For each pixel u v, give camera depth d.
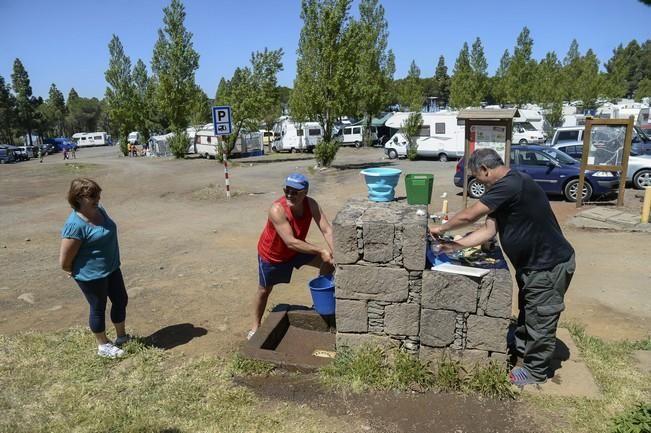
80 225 4.02
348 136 45.09
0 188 20.02
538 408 3.46
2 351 4.54
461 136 27.42
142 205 14.52
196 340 4.78
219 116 13.88
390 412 3.47
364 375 3.79
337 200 14.23
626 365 4.09
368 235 3.74
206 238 9.66
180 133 37.50
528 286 3.57
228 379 3.96
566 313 5.45
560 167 13.02
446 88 89.69
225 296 6.11
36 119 78.69
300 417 3.46
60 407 3.62
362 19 43.56
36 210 14.12
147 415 3.51
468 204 12.84
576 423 3.30
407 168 23.86
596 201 12.94
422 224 3.66
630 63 99.69
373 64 41.50
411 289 3.77
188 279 6.87
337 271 3.87
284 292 6.25
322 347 4.53
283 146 41.59
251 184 18.58
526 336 3.87
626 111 38.31
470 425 3.31
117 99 50.50
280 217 4.22
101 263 4.15
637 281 6.48
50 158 51.47
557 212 11.55
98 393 3.81
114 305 4.49
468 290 3.59
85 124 104.88
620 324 5.11
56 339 4.79
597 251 8.00
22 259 8.30
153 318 5.39
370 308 3.88
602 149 11.72
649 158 14.58
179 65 36.47
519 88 45.53
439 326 3.71
